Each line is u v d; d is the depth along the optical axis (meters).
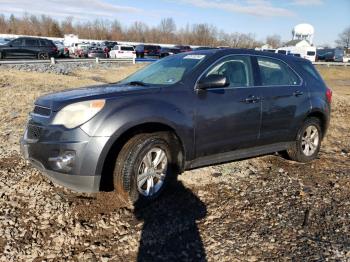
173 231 3.52
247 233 3.52
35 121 3.90
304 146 5.59
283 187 4.64
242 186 4.61
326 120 5.80
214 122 4.34
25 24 89.38
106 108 3.64
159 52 42.22
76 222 3.58
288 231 3.57
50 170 3.66
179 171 4.26
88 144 3.53
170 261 3.07
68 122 3.62
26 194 4.11
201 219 3.76
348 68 38.94
